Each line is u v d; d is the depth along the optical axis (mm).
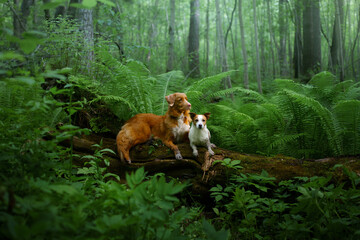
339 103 4480
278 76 13500
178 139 4320
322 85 5977
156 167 4043
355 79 12180
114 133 4816
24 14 9312
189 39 14227
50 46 4883
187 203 3932
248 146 5191
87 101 4652
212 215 3734
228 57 19344
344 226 2523
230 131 5648
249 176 3654
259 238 2791
